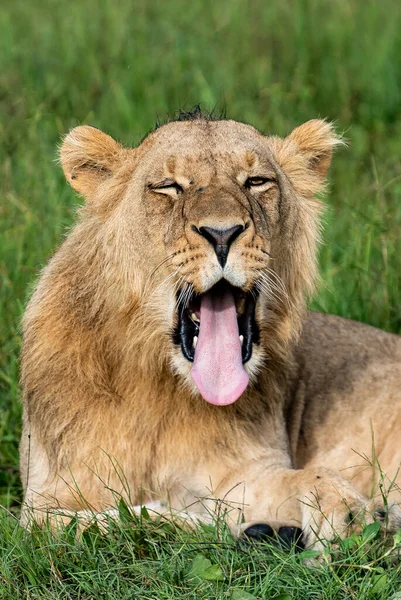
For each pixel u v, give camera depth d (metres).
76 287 9.54
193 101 18.81
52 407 9.55
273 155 9.88
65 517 8.96
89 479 9.41
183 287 8.77
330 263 13.41
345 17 21.53
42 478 9.75
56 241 13.08
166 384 9.39
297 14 21.31
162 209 9.10
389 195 15.70
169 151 9.26
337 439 10.87
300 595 7.55
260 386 9.86
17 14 22.28
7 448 11.51
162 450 9.51
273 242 9.36
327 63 20.20
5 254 13.33
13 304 12.67
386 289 13.21
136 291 9.27
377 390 11.00
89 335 9.42
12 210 14.27
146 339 9.29
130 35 20.81
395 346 11.62
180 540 8.45
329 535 8.48
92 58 19.80
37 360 9.66
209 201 8.73
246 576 7.69
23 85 19.05
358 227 13.84
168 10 22.14
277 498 9.33
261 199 9.28
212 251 8.60
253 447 9.73
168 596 7.49
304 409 10.98
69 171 9.82
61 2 22.53
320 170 10.32
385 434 10.81
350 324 11.80
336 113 19.17
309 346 11.34
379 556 8.02
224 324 9.06
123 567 7.84
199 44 20.56
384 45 20.20
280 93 18.88
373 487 9.77
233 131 9.51
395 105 19.38
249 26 21.64
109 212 9.55
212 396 8.84
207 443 9.55
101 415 9.40
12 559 8.13
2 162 15.96
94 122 18.05
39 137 16.25
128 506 9.05
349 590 7.55
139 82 19.36
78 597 7.69
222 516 8.73
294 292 9.80
